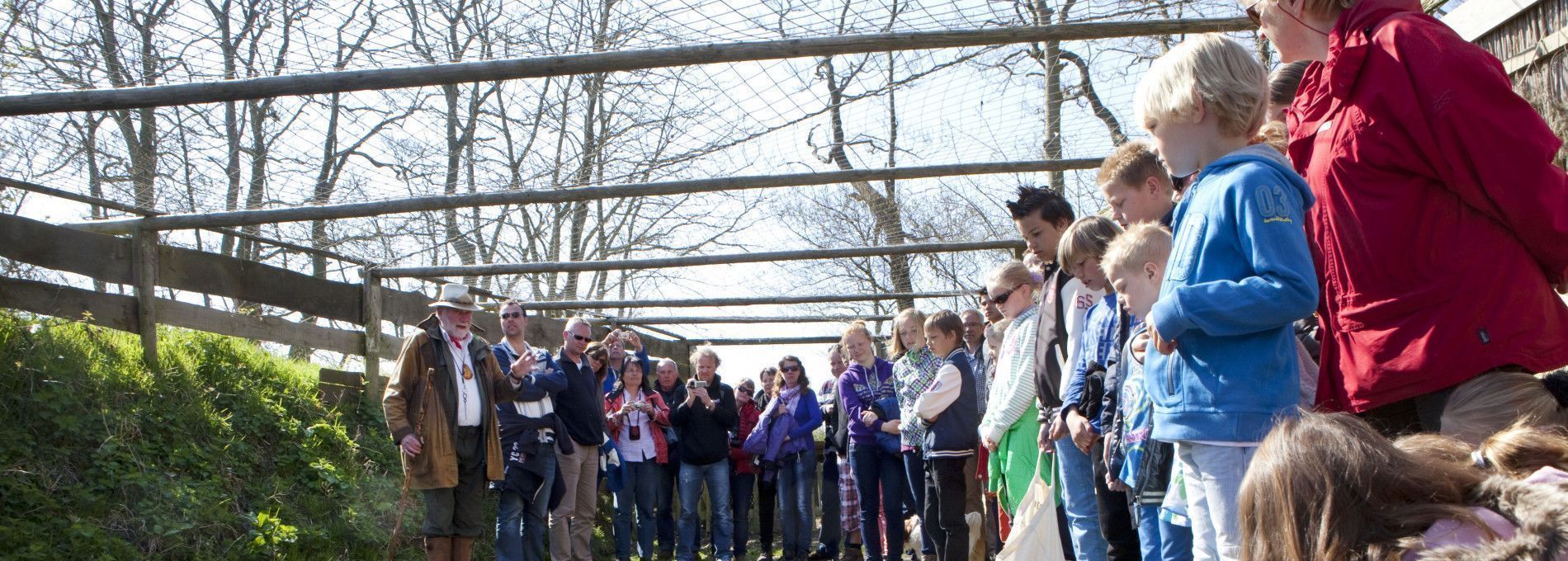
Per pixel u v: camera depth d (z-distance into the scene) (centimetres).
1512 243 248
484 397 713
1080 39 568
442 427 684
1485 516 147
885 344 1526
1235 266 245
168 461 741
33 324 757
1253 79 257
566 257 1725
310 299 974
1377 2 270
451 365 698
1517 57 587
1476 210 249
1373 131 260
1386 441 155
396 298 1066
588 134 762
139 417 757
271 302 935
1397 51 256
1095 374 392
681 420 973
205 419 802
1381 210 258
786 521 991
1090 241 388
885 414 784
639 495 960
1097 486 395
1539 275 251
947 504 610
